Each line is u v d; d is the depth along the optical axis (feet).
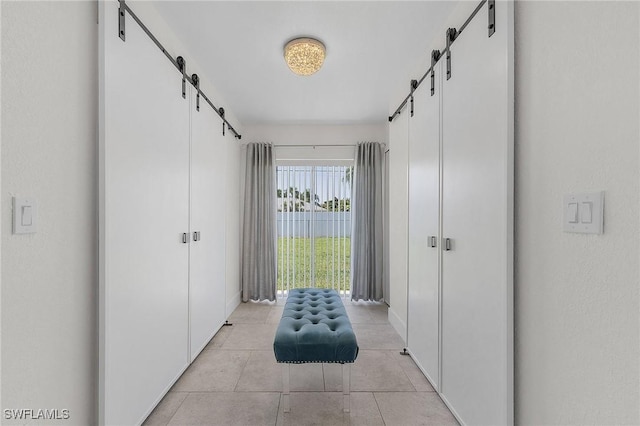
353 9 5.99
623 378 2.62
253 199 12.91
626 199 2.57
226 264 10.63
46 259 3.38
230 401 5.86
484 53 4.50
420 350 7.11
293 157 13.19
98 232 4.14
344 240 13.43
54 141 3.47
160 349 5.73
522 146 3.86
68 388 3.71
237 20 6.27
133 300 4.83
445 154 5.86
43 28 3.32
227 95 10.12
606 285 2.75
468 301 4.95
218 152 9.55
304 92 9.91
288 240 13.44
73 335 3.79
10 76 2.97
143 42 5.16
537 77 3.60
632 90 2.53
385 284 12.84
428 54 7.17
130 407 4.75
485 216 4.46
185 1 5.67
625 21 2.58
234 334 9.34
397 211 9.53
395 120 9.66
